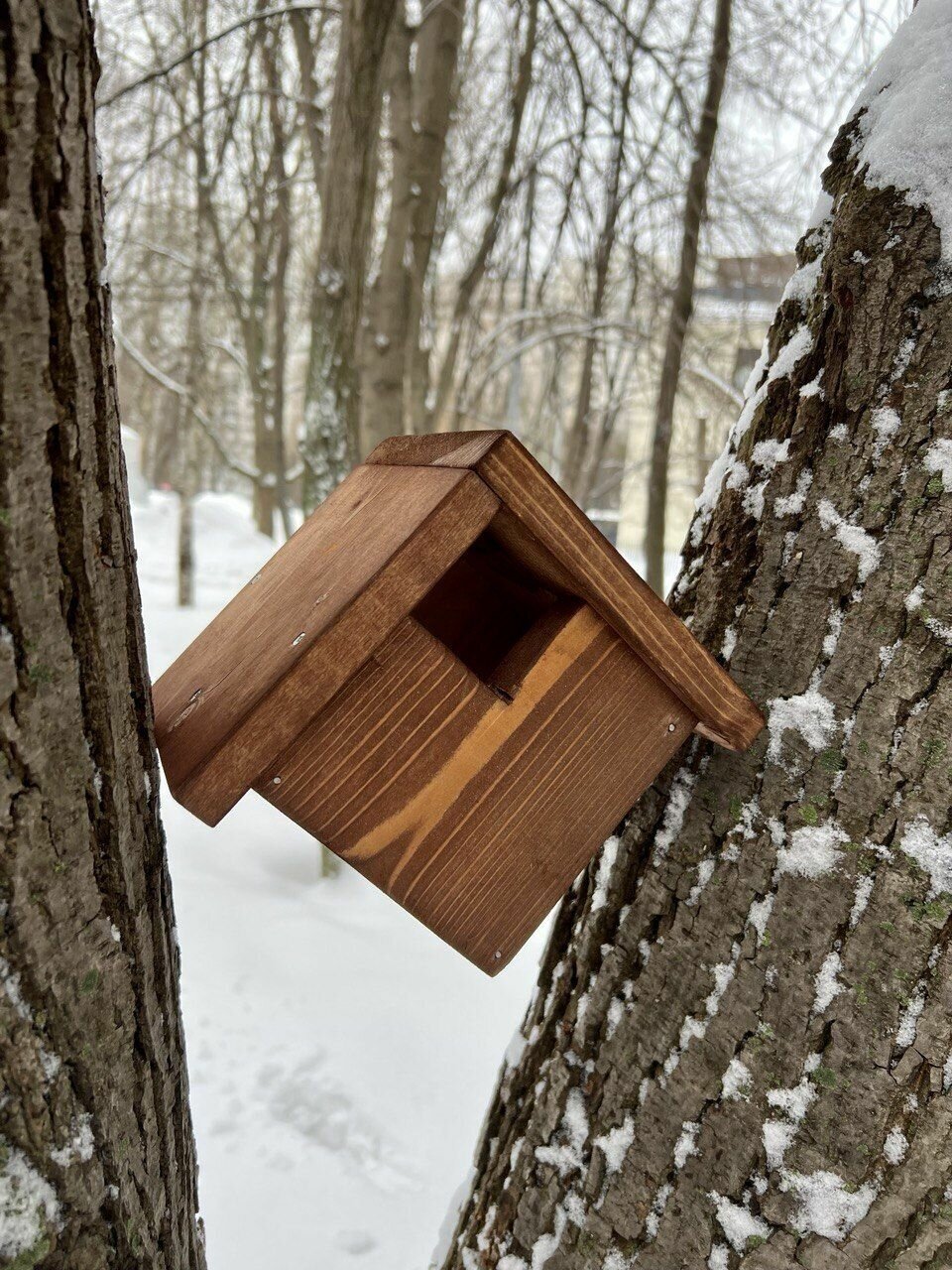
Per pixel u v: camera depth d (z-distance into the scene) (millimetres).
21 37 587
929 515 972
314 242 12891
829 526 1048
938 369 978
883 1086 957
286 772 997
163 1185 901
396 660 994
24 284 630
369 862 1059
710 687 1022
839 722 1014
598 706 1076
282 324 10594
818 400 1074
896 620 983
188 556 9188
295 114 8609
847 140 1110
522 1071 1334
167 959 900
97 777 760
